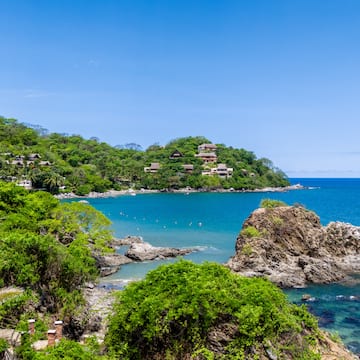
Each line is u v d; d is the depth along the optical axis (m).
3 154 184.88
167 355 16.05
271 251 50.50
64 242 49.28
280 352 16.09
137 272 51.38
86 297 34.81
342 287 44.25
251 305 16.34
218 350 15.77
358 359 20.91
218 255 61.53
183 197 184.50
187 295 16.22
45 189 170.00
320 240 54.00
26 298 25.05
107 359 15.87
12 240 28.30
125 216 112.19
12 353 19.59
